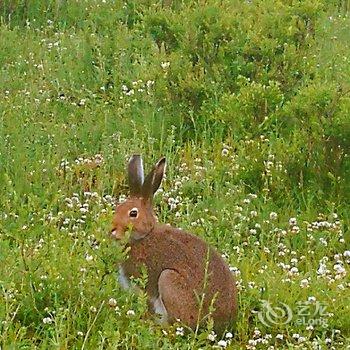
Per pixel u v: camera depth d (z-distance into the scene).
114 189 11.59
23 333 7.83
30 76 14.57
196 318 8.30
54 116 13.21
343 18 18.31
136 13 17.20
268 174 11.54
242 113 12.85
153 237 8.60
